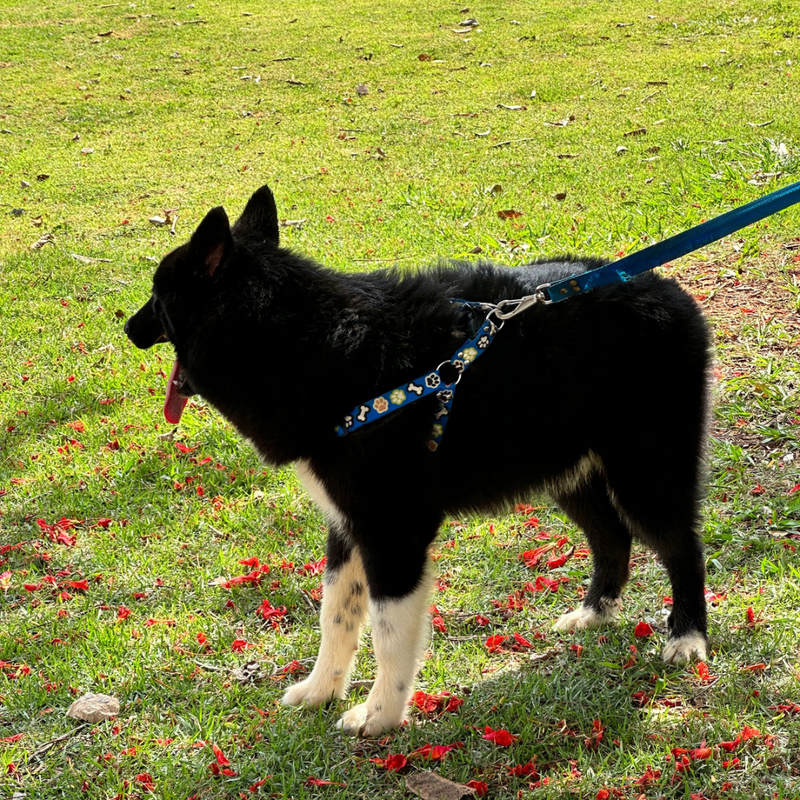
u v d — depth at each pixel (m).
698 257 3.92
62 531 3.11
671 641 2.75
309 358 2.63
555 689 2.71
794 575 2.86
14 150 6.60
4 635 2.88
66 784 2.62
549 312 2.67
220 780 2.61
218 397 2.69
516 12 8.94
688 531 2.74
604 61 7.36
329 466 2.65
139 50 8.70
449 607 2.90
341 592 2.71
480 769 2.59
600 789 2.54
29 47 8.89
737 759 2.56
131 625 2.89
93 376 3.63
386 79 7.50
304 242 4.59
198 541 3.09
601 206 4.56
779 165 4.64
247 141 6.46
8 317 4.12
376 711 2.67
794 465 3.10
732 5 8.39
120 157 6.33
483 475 2.70
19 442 3.41
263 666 2.81
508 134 6.02
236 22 9.35
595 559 2.84
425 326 2.65
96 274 4.53
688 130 5.55
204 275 2.63
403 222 4.71
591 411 2.69
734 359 3.40
